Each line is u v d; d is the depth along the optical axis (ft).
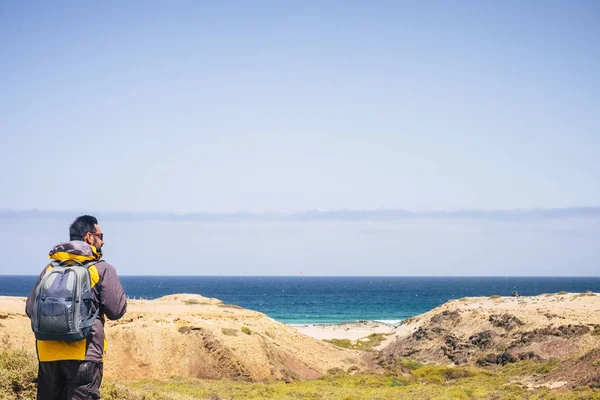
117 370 128.57
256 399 96.84
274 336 171.94
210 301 224.94
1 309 129.49
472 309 222.69
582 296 219.20
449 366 185.06
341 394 108.99
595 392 92.94
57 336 18.72
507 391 111.24
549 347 168.96
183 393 94.02
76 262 19.85
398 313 490.49
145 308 179.63
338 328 321.52
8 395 28.91
